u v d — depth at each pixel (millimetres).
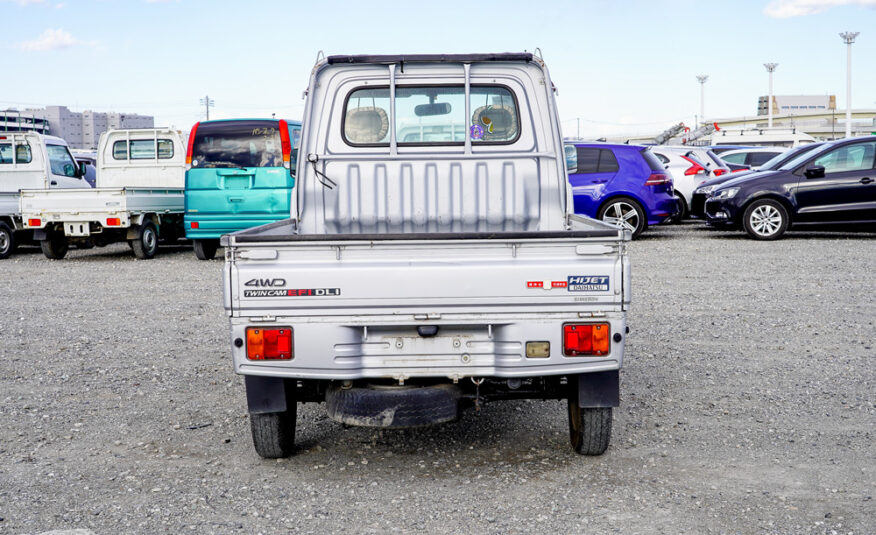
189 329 8492
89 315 9328
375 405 4203
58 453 4840
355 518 3889
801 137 31359
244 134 13797
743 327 8117
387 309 4074
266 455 4691
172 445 4996
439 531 3732
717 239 16250
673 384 6207
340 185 5922
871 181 15117
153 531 3746
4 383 6434
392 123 5863
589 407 4383
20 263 15195
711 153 21031
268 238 4047
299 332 4102
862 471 4426
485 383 4484
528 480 4363
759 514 3881
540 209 5941
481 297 4055
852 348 7219
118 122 128375
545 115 5879
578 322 4102
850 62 52938
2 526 3799
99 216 14688
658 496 4113
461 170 5918
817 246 14719
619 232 4055
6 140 18281
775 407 5609
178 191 16656
